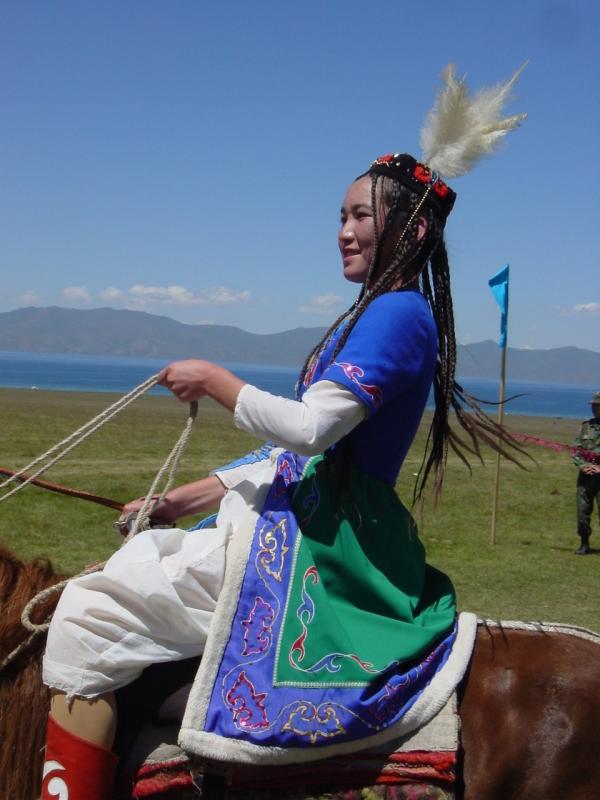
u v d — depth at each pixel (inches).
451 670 101.9
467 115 118.3
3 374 4916.3
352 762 97.1
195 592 98.6
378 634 99.5
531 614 316.5
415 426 108.1
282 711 93.7
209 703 95.6
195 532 104.0
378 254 110.3
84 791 97.7
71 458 655.8
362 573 101.5
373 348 101.1
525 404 4785.9
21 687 105.9
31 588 113.0
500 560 407.8
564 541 460.8
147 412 1267.2
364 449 106.0
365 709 94.4
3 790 103.9
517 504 567.8
